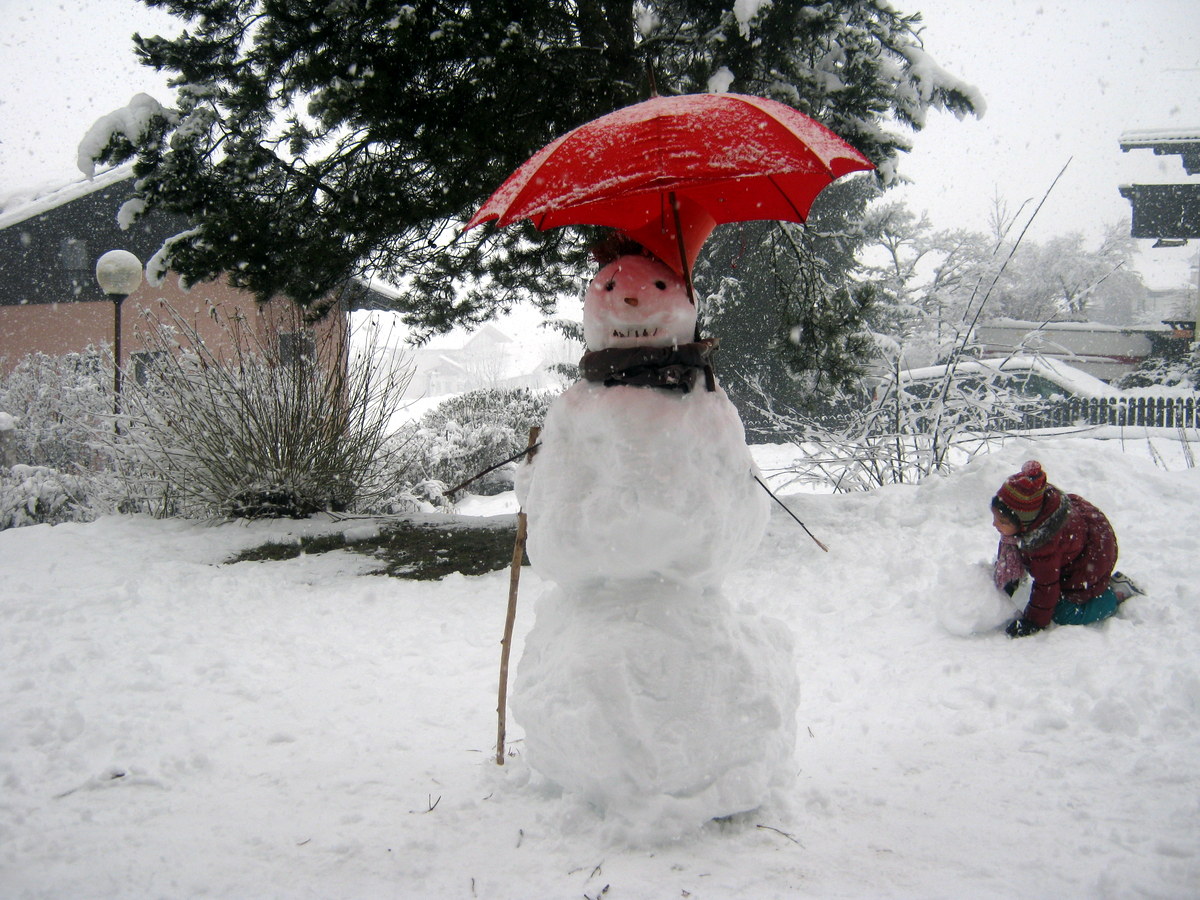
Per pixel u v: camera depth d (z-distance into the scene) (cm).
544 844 275
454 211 798
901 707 398
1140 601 465
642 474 275
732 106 279
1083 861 254
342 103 703
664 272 293
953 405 925
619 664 269
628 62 798
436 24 714
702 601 290
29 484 1145
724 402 298
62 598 620
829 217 2255
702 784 271
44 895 255
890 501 735
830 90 772
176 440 939
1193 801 282
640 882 247
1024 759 329
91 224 2202
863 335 923
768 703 280
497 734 365
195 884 259
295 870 267
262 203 791
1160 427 1686
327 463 959
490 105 723
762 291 2188
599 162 270
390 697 443
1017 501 443
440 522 921
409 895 250
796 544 684
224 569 723
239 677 471
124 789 335
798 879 249
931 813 291
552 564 291
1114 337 2852
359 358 1005
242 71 768
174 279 2125
